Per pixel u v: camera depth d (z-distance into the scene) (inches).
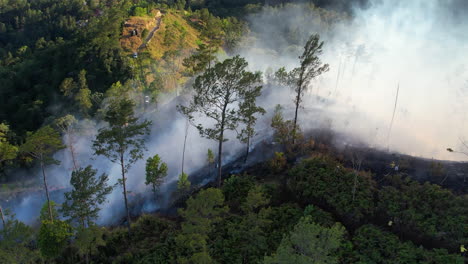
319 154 1507.1
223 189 1481.3
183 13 4889.3
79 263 1222.3
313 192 1266.0
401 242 1024.2
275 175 1523.1
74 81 3193.9
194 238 1043.3
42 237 1103.6
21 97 3348.9
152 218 1425.9
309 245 749.9
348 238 1065.5
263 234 1109.1
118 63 3179.1
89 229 1144.2
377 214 1138.7
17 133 2861.7
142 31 3622.0
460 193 1154.0
